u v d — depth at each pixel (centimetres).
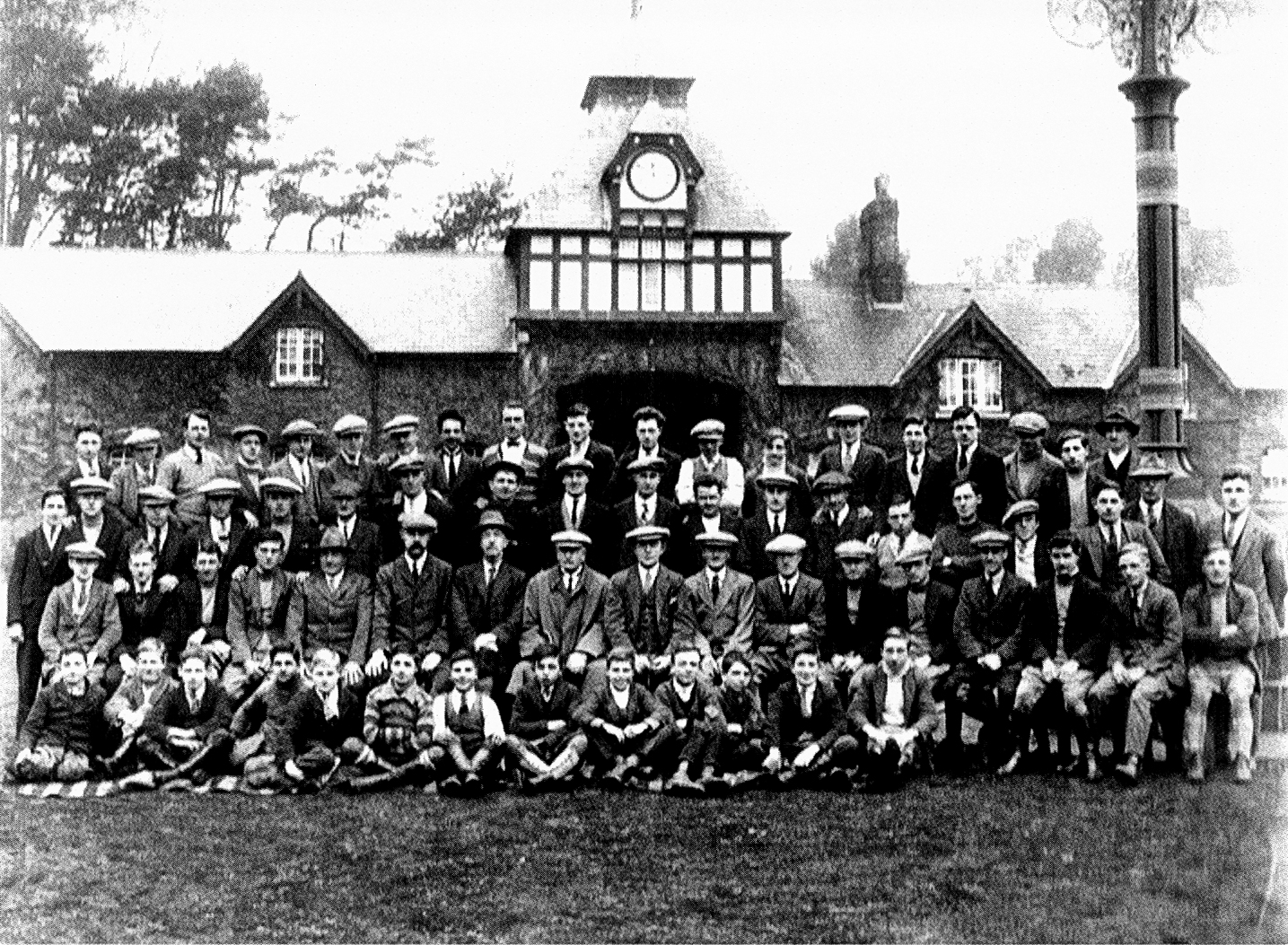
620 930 732
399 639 1066
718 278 2692
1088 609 1009
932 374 2664
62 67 2578
